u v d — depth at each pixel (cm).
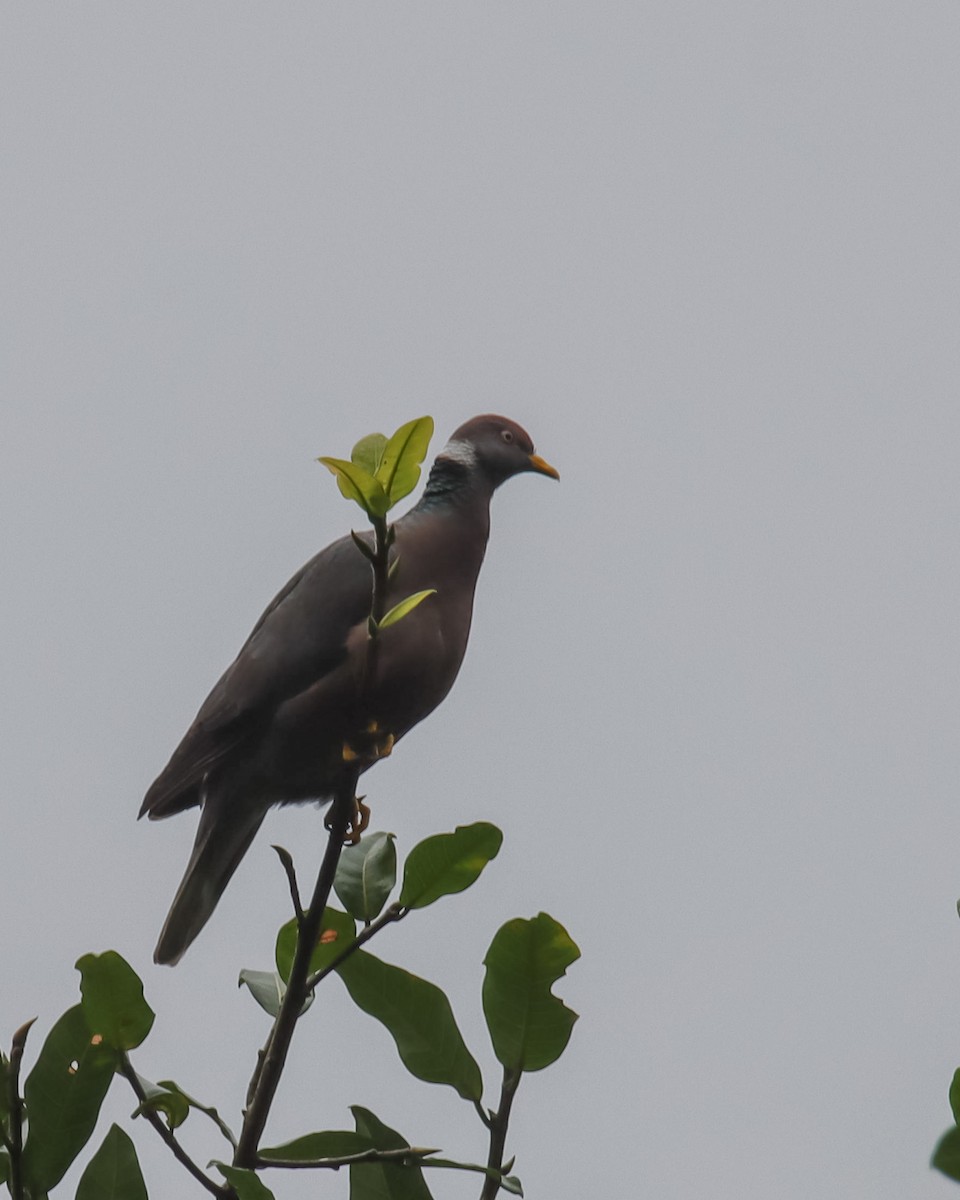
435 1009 713
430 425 682
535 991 696
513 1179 682
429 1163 678
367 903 748
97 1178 660
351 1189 705
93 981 650
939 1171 664
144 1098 661
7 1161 648
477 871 723
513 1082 698
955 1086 659
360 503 687
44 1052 655
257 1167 674
